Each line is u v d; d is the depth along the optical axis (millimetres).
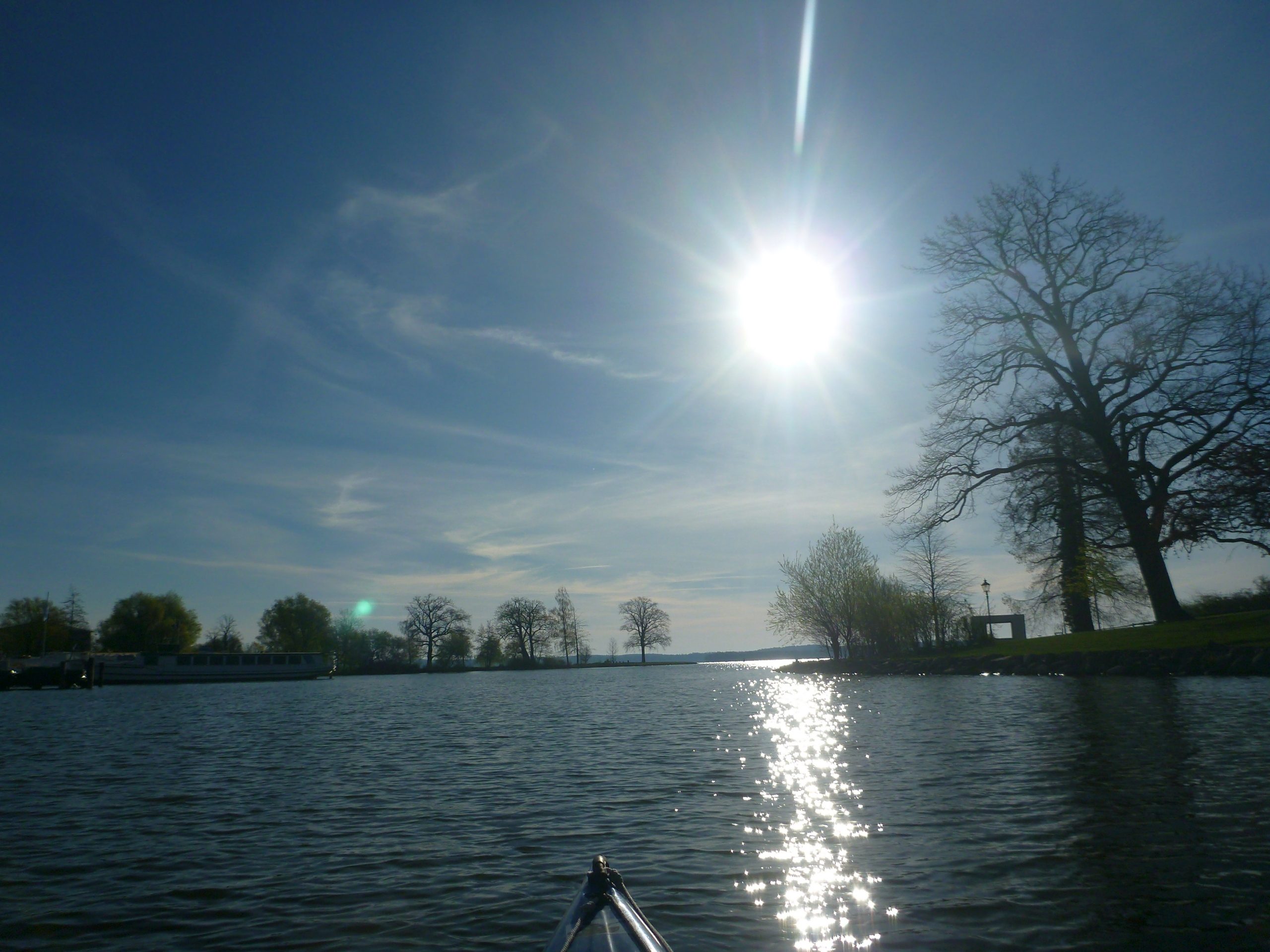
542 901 7535
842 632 50312
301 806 12398
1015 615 51969
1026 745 15227
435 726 26750
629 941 5215
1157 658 29281
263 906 7586
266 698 52344
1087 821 9406
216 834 10609
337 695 56219
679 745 18781
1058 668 33344
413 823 10984
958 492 35375
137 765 17797
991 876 7672
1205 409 30234
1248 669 26188
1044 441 34562
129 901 7812
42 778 15836
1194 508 30062
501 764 16656
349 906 7523
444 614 114375
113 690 70188
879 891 7402
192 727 28344
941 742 16500
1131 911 6672
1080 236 33125
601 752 17984
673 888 7723
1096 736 15617
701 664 143000
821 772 13875
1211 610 40688
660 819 10703
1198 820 9141
